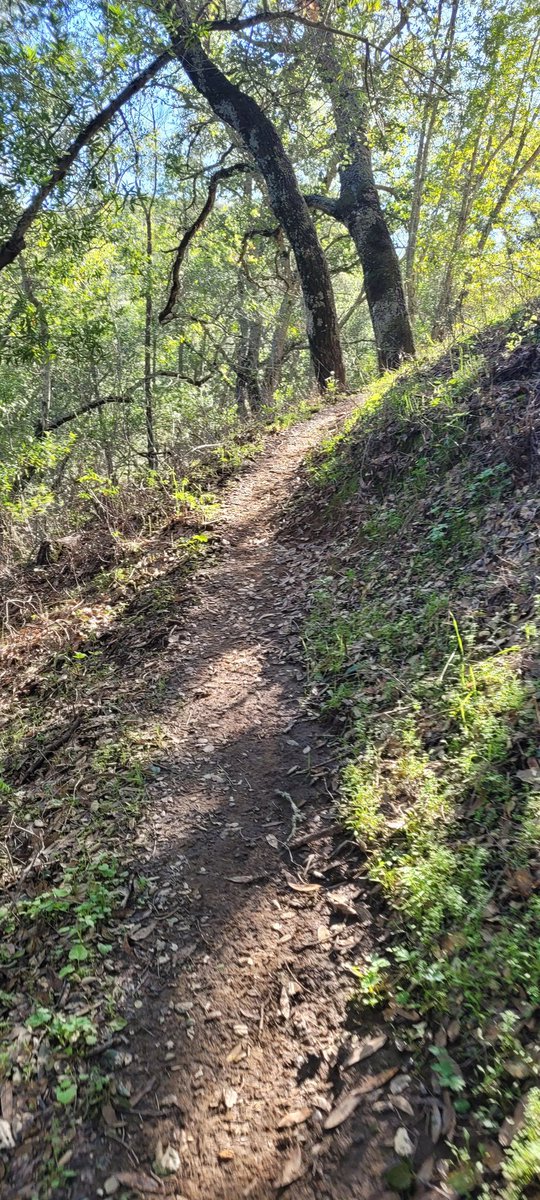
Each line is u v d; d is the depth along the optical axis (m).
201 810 4.26
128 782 4.61
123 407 18.12
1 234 10.39
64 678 6.35
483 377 7.16
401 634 5.19
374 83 12.71
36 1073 2.93
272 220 17.17
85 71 9.58
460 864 3.21
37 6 9.31
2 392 17.52
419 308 19.78
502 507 5.70
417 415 7.40
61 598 8.18
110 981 3.29
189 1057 2.93
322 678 5.24
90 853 4.05
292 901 3.53
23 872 4.04
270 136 13.45
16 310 12.84
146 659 6.22
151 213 18.41
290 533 7.88
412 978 2.88
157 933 3.51
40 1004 3.22
